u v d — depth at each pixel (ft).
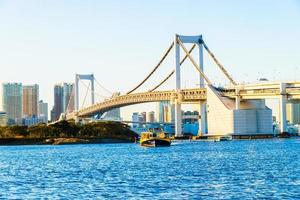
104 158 568.41
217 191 281.74
